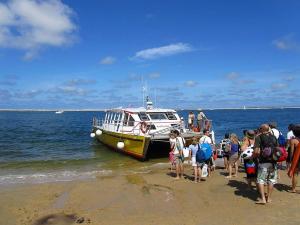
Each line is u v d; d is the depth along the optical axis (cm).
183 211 916
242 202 958
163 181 1265
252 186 1122
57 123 6812
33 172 1545
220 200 990
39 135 3722
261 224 789
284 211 866
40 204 1017
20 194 1126
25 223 862
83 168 1634
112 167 1647
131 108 2120
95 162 1802
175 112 2050
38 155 2133
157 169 1559
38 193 1136
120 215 905
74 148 2472
